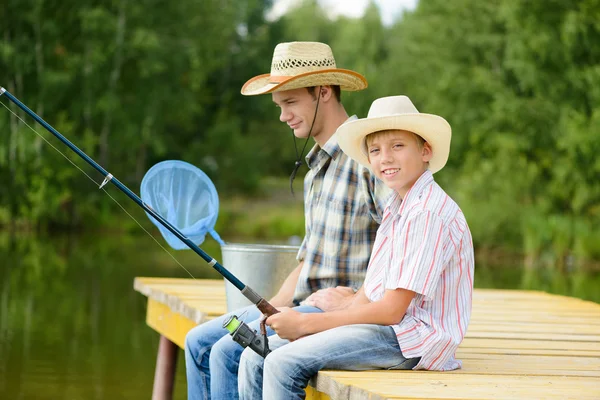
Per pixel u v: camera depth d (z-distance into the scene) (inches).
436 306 134.1
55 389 265.9
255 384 137.6
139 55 1164.5
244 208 1193.4
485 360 151.6
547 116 987.3
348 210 155.2
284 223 1055.0
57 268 598.5
